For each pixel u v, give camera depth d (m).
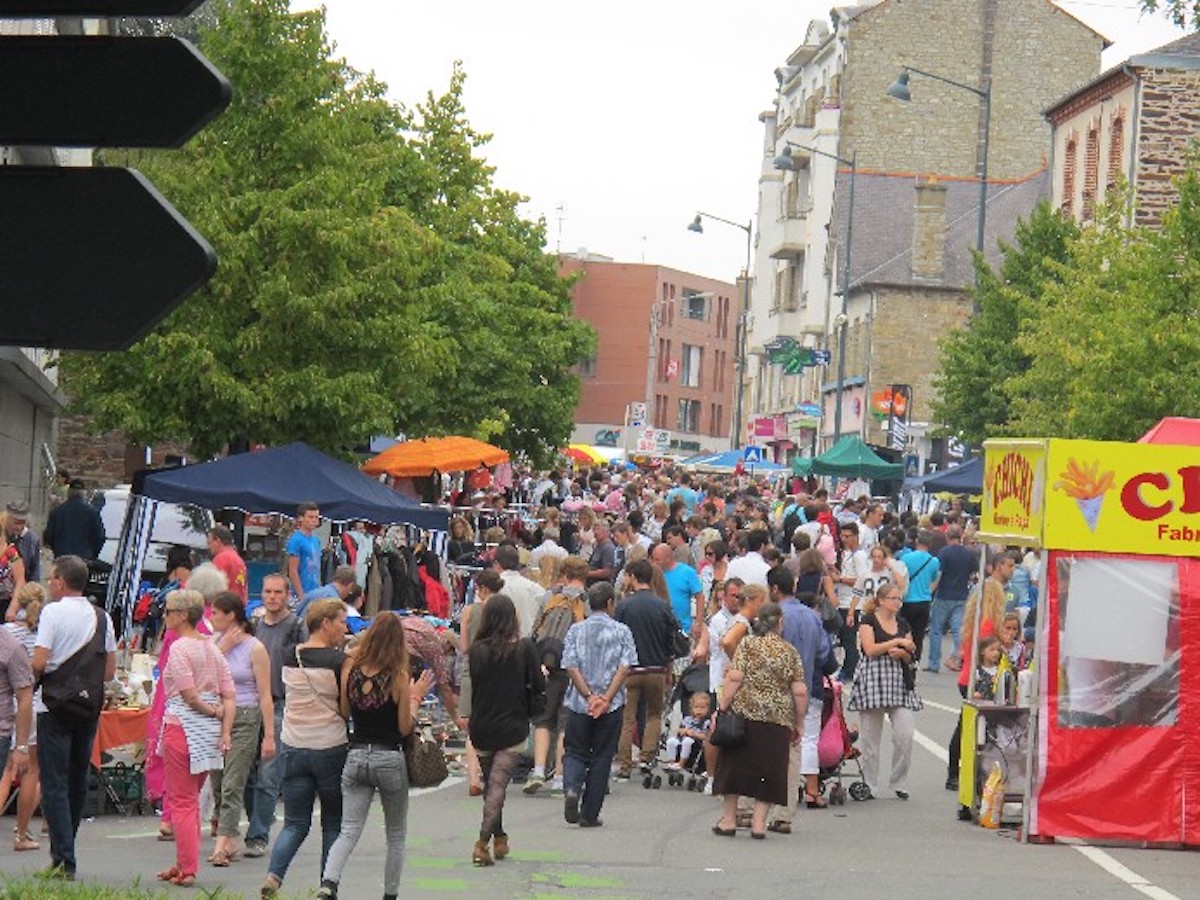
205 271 4.20
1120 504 17.69
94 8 4.10
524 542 43.50
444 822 18.14
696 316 186.62
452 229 48.38
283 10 32.06
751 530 24.78
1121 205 46.84
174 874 14.28
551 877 15.08
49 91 4.24
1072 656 17.69
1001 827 18.42
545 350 57.53
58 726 14.34
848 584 30.12
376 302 32.28
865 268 82.75
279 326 31.52
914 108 88.44
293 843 13.46
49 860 15.17
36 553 25.53
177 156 31.94
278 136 32.03
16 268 4.20
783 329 96.75
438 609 28.91
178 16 4.13
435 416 50.50
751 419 108.38
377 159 33.47
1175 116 57.28
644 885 14.78
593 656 17.84
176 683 14.28
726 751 17.38
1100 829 17.64
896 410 62.31
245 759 15.56
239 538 31.55
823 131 90.50
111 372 31.66
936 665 34.75
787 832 17.84
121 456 57.12
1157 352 38.41
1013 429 48.19
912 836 17.84
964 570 34.59
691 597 24.12
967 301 78.94
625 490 53.84
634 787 21.06
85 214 4.18
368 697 12.98
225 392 31.09
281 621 16.52
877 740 20.50
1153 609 17.72
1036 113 88.38
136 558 25.84
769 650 17.34
